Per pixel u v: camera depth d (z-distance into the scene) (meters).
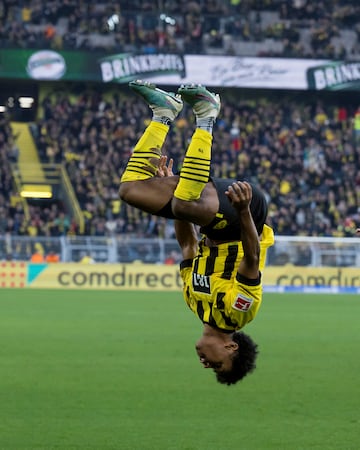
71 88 57.94
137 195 9.27
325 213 52.88
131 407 13.55
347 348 21.42
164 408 13.51
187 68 56.56
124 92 58.28
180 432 11.85
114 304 33.53
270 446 11.09
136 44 56.19
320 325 27.11
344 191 54.62
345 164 56.62
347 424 12.48
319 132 57.94
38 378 16.16
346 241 44.75
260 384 15.80
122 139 55.69
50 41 54.97
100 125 56.12
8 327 24.92
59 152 54.88
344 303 36.62
